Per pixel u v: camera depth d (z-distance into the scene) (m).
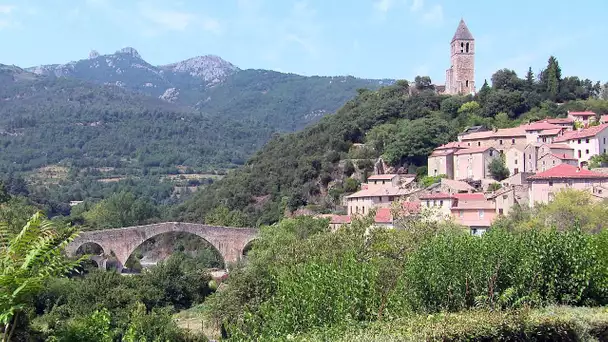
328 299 30.64
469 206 98.81
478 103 161.62
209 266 134.25
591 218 72.94
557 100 163.25
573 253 33.84
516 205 93.00
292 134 192.38
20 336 33.34
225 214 145.00
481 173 121.94
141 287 77.88
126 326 55.69
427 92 173.12
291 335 25.89
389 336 23.03
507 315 25.84
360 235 52.44
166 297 81.50
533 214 84.25
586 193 80.31
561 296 33.53
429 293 32.84
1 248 19.62
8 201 121.81
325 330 25.88
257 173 170.12
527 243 35.19
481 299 30.66
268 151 186.00
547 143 120.19
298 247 54.84
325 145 165.12
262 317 37.28
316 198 150.25
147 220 164.75
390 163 145.00
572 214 74.50
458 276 32.69
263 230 94.25
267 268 54.06
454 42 177.62
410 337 22.81
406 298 32.62
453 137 144.25
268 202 156.38
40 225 19.88
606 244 37.31
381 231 51.66
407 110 166.88
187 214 167.12
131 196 177.00
